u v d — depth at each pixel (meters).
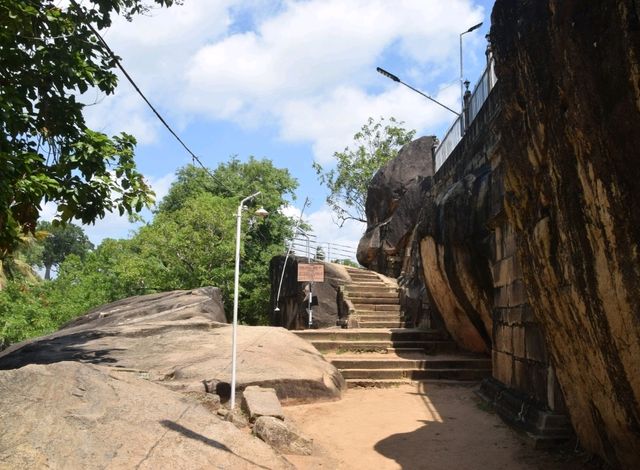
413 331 12.26
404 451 5.71
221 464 4.38
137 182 7.14
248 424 5.89
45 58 6.52
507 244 7.50
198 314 12.52
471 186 9.18
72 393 4.94
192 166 31.41
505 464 5.22
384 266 20.28
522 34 4.50
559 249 4.40
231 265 22.38
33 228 6.45
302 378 7.96
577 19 3.49
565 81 3.76
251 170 30.78
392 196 21.27
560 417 5.71
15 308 21.23
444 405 8.06
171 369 7.59
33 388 4.83
